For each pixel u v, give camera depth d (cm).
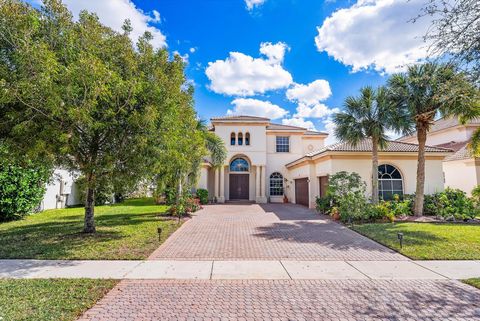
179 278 585
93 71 693
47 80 632
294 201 2550
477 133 1332
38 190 1463
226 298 483
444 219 1379
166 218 1455
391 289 529
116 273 609
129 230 1096
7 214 1320
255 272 628
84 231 1031
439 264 694
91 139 906
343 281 574
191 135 1416
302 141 2988
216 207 2155
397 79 1366
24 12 726
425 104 1316
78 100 712
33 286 520
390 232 1068
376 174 1502
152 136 854
